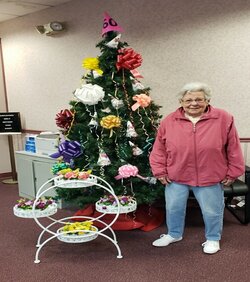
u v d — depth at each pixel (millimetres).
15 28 5203
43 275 2381
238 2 3244
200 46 3520
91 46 4262
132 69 3100
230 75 3412
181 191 2652
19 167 4473
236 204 3574
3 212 3818
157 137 2729
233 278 2256
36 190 4262
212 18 3406
